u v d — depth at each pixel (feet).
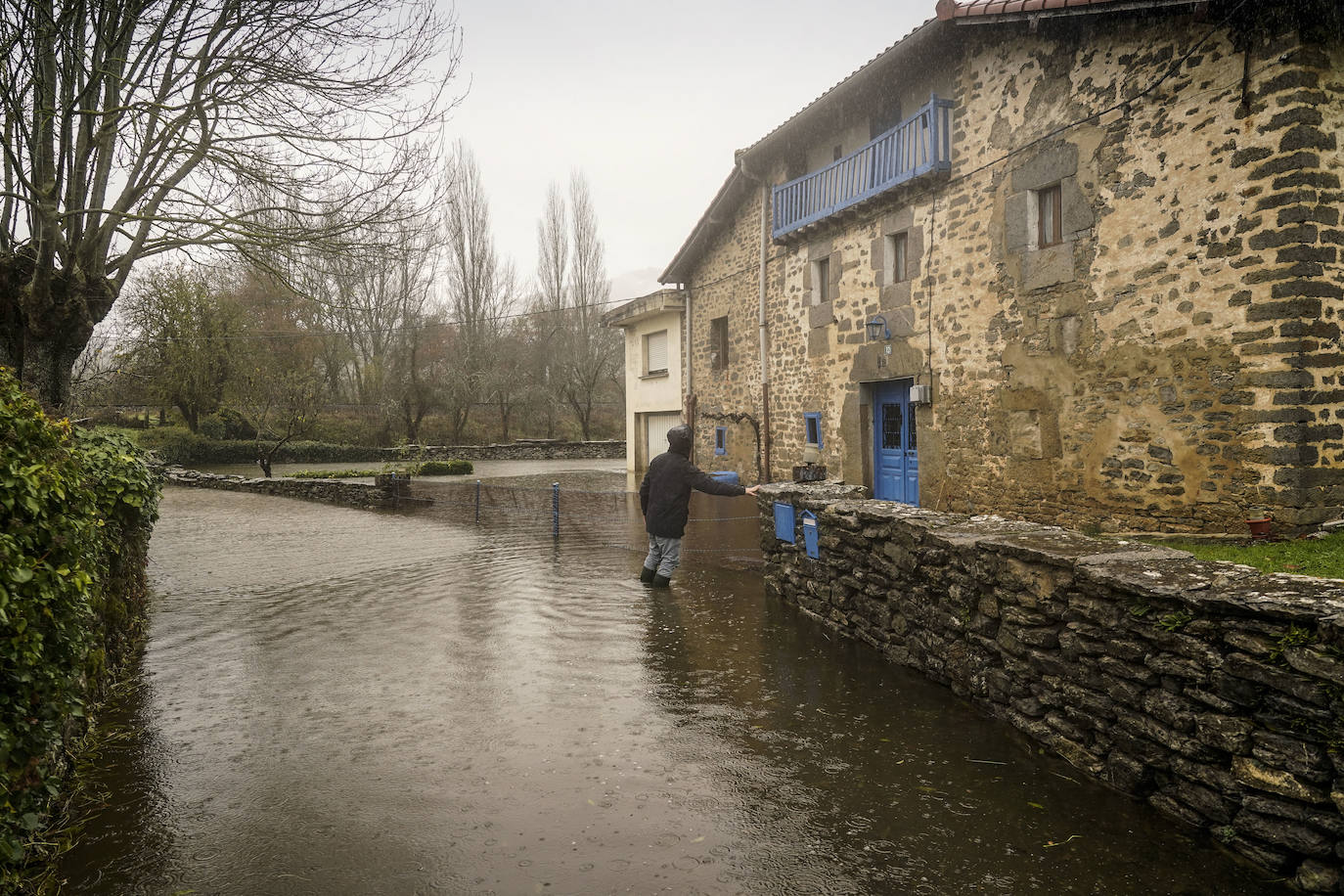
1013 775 11.08
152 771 11.55
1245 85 21.93
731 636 18.57
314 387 88.94
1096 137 26.84
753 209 50.75
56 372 23.88
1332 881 7.79
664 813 10.10
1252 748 8.59
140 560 20.45
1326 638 7.79
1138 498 25.62
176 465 87.04
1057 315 28.63
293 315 105.60
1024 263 30.07
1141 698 10.14
